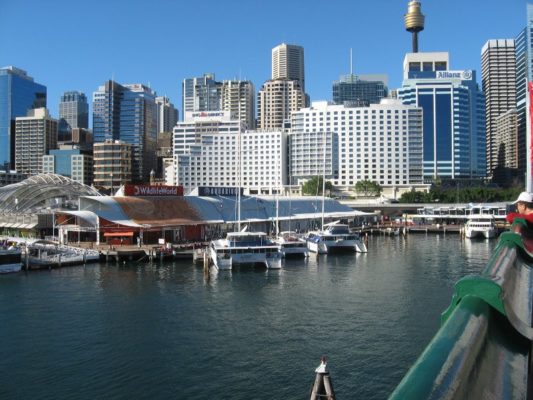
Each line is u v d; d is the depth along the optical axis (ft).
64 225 396.78
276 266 313.32
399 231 589.73
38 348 160.56
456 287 21.56
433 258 363.56
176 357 152.87
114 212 393.09
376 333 172.65
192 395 127.95
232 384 133.69
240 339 168.55
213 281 270.26
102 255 338.34
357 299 224.33
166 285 258.57
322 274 293.23
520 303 25.63
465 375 15.07
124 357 152.97
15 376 139.33
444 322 19.06
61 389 131.34
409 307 208.23
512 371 17.98
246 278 279.69
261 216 514.27
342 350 156.66
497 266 25.27
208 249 339.77
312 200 625.00
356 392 126.93
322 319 191.31
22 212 454.40
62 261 315.37
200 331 177.78
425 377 14.30
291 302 219.82
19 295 232.94
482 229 520.83
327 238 397.80
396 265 328.49
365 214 649.20
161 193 448.24
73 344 164.66
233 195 534.37
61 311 204.44
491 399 15.57
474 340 17.13
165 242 389.39
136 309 208.13
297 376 138.10
